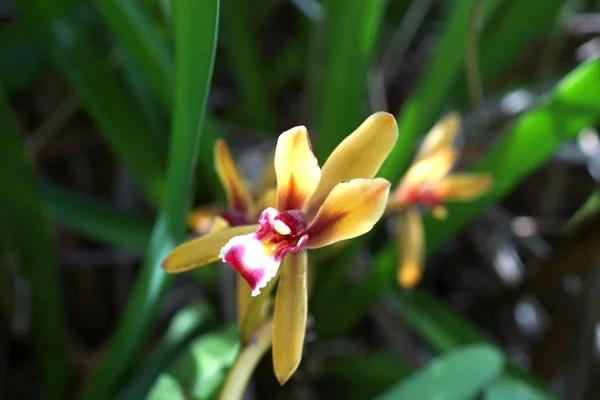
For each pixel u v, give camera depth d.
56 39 0.31
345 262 0.32
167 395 0.25
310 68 0.37
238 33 0.38
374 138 0.20
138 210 0.40
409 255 0.28
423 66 0.47
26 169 0.29
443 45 0.30
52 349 0.33
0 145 0.28
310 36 0.40
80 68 0.32
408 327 0.38
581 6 0.46
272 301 0.27
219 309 0.35
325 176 0.21
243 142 0.38
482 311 0.39
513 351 0.41
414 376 0.26
